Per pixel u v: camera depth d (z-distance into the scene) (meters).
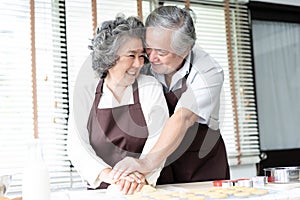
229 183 1.72
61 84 2.81
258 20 3.46
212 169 2.07
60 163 2.76
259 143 3.32
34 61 2.73
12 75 2.69
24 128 2.69
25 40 2.74
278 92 3.49
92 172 1.75
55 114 2.79
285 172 1.75
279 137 3.46
